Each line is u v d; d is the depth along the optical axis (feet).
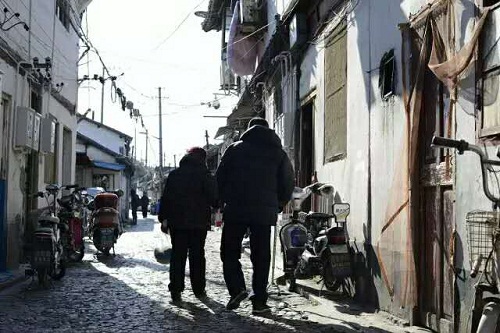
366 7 24.73
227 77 71.36
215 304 23.71
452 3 17.51
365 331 18.88
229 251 22.33
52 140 39.70
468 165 16.20
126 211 114.32
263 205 21.88
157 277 31.45
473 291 15.57
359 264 24.62
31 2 36.19
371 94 23.84
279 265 35.37
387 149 22.02
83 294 25.91
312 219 27.40
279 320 20.81
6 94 31.30
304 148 36.96
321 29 32.09
